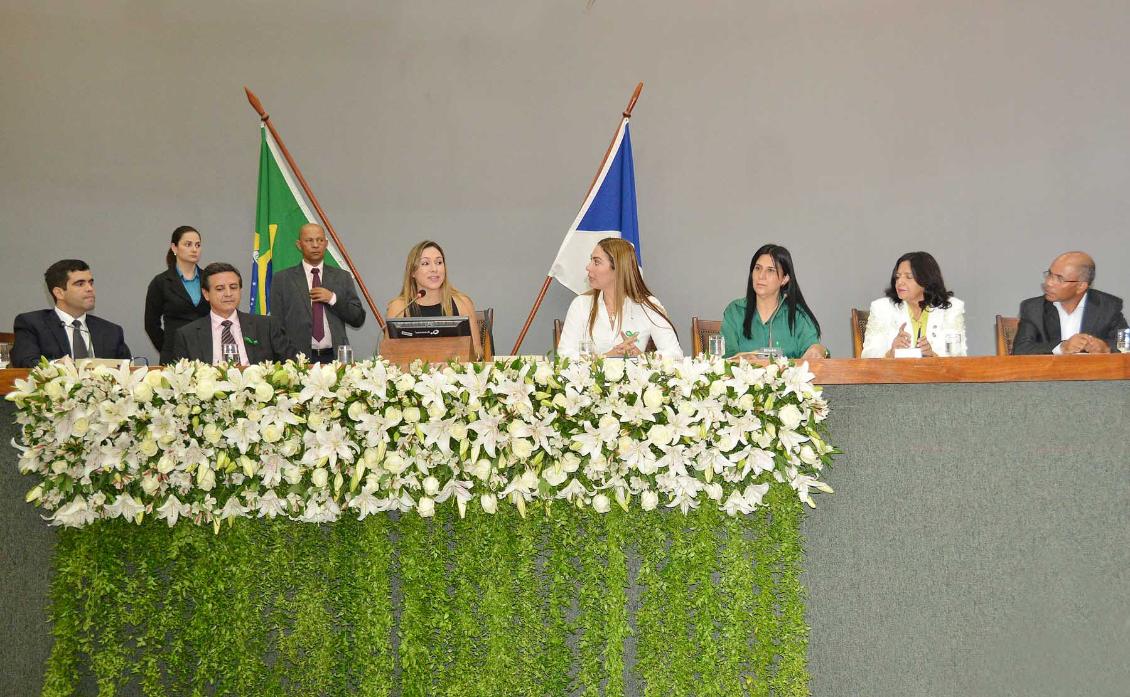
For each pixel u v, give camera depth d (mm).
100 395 2012
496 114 5711
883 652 2072
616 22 5703
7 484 2098
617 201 5066
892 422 2094
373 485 2020
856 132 5566
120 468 2027
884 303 3850
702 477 2035
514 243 5688
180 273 4359
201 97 5680
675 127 5668
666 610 2068
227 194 5648
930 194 5500
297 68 5703
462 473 2061
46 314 3611
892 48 5562
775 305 3693
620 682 2039
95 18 5672
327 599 2096
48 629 2094
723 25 5660
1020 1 5488
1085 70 5441
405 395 2041
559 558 2066
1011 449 2076
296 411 2031
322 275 4395
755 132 5629
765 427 2000
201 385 1978
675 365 2031
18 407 2055
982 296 5445
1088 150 5422
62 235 5582
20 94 5621
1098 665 2043
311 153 5680
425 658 2062
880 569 2082
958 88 5512
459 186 5699
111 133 5637
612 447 1992
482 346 4453
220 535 2076
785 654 2035
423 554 2074
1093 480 2064
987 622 2059
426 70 5723
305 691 2076
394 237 5676
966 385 2090
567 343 3566
